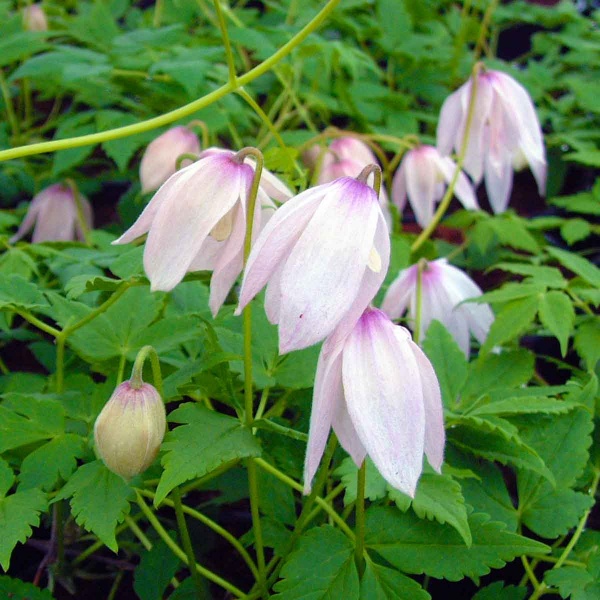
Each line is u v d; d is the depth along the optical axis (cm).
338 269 17
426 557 21
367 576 21
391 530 22
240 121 43
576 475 24
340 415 20
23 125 53
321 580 21
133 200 45
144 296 27
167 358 26
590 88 51
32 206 41
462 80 56
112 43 43
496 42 69
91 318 25
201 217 21
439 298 31
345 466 23
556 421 25
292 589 21
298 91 48
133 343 26
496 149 36
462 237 50
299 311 17
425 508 21
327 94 50
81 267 31
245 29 43
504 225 40
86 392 26
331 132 38
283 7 54
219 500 28
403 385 18
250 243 22
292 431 22
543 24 63
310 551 22
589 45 57
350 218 18
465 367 27
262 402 25
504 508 24
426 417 19
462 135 38
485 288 46
